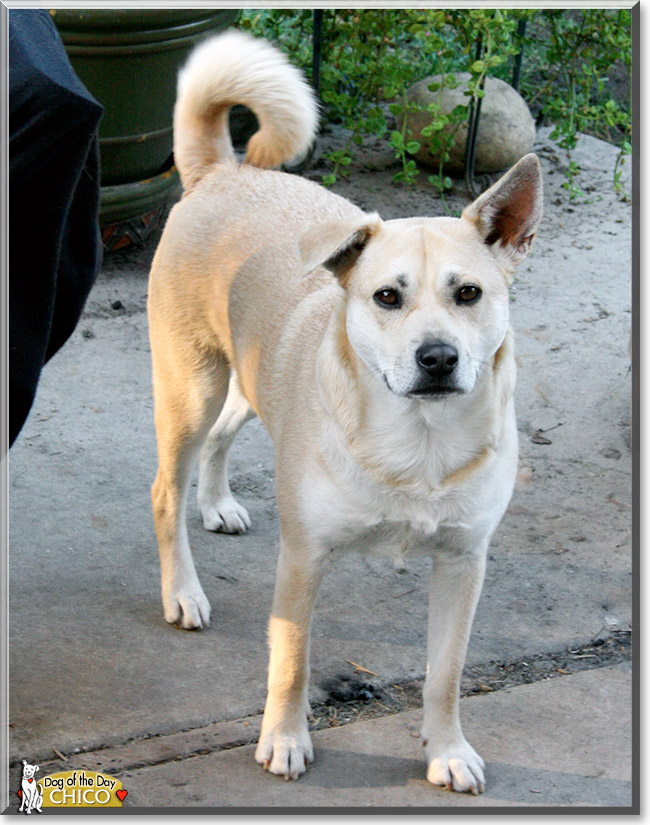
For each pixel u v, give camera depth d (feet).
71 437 13.76
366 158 21.56
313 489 8.39
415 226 8.17
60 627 10.45
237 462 13.79
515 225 8.34
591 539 12.48
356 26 19.67
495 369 8.30
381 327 7.88
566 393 15.34
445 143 19.95
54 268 8.50
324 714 9.69
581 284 18.20
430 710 9.04
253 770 8.88
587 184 21.58
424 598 11.45
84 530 12.04
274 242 9.93
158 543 11.53
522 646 10.63
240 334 9.92
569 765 9.09
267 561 11.91
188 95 10.78
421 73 23.02
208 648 10.40
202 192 10.71
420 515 8.33
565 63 21.63
